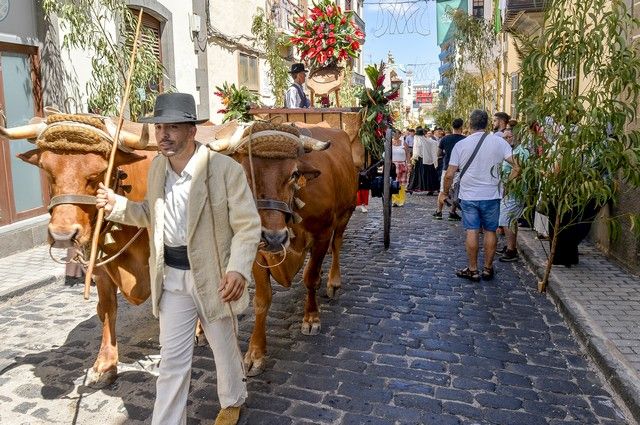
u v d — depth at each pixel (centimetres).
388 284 633
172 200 286
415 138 1514
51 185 318
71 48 816
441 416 354
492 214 638
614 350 424
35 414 354
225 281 275
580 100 568
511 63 1597
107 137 318
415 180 1527
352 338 475
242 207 286
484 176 633
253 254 283
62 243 304
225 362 315
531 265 694
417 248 820
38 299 577
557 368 422
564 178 546
